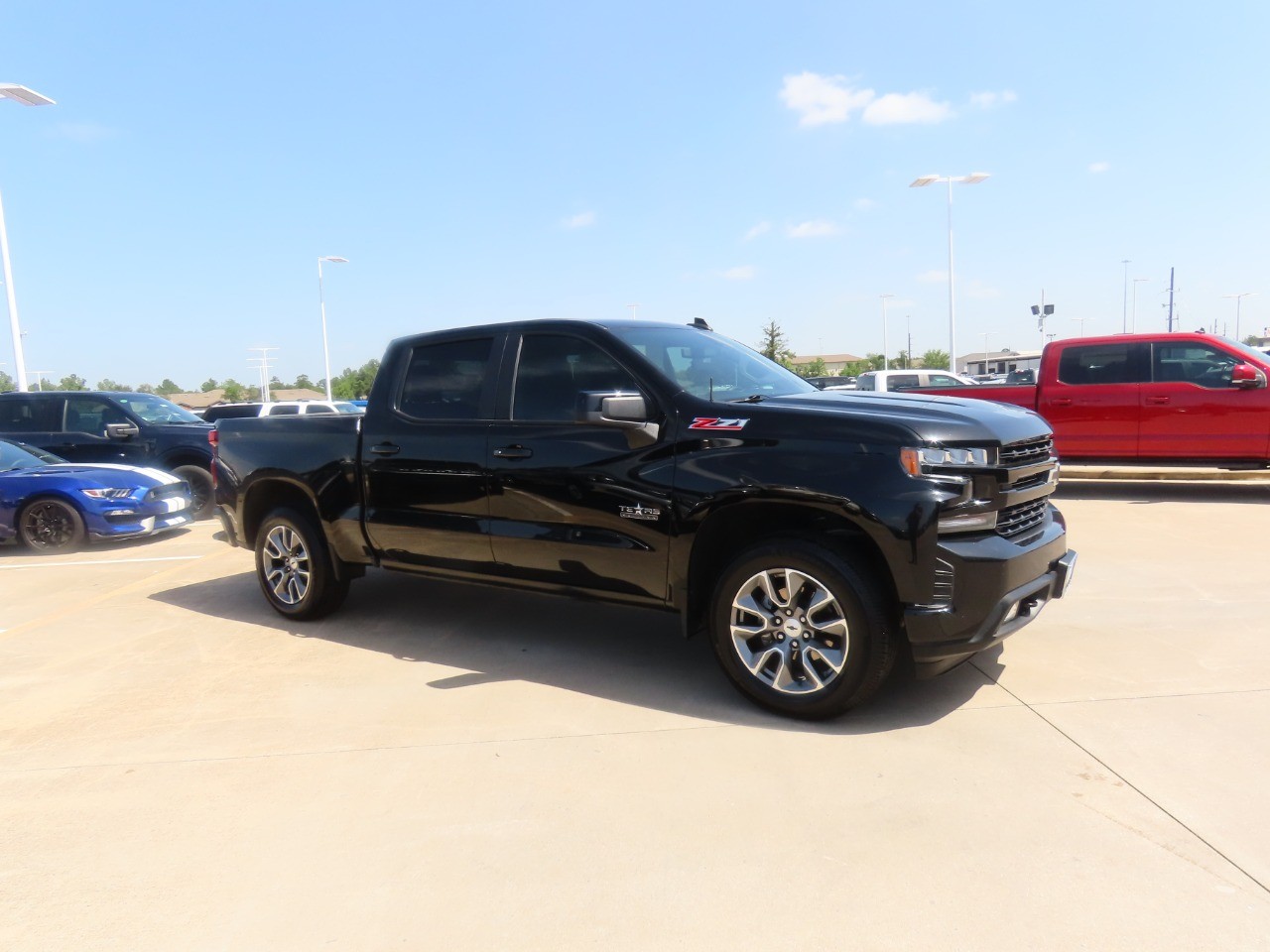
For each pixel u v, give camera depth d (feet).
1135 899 8.39
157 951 8.09
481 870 9.27
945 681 14.26
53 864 9.61
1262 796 10.28
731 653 13.33
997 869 8.98
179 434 37.17
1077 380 35.06
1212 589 19.53
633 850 9.55
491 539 15.65
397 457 16.81
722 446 13.20
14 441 38.19
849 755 11.71
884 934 8.01
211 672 15.93
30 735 13.21
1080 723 12.47
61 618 20.20
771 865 9.19
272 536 19.26
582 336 15.11
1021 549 12.37
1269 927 7.93
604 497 14.23
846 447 12.30
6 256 59.67
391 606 20.33
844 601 12.15
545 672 15.37
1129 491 35.86
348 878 9.19
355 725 13.24
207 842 9.98
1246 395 32.17
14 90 49.85
